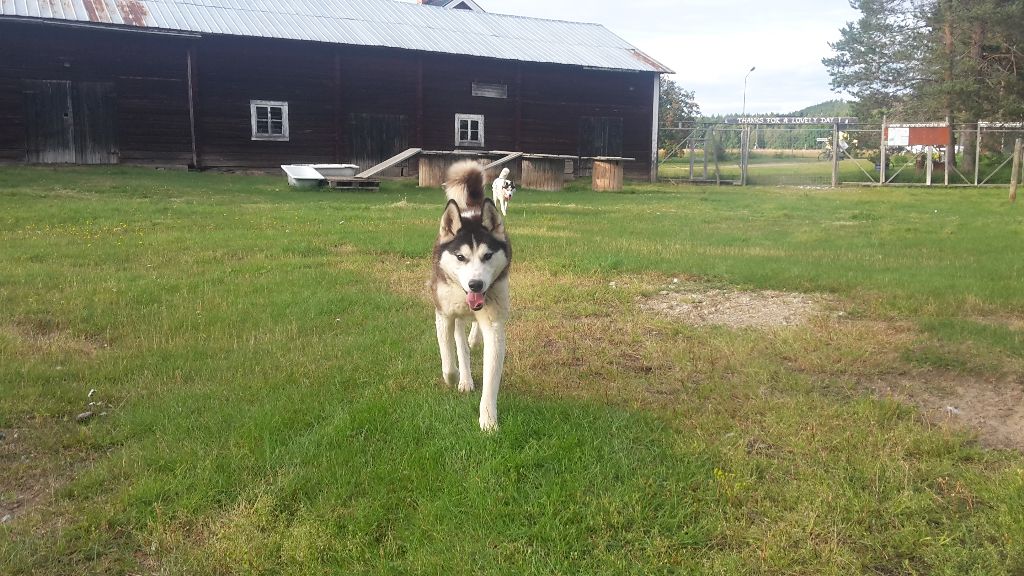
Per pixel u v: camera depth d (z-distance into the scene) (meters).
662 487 3.69
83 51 23.55
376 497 3.56
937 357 5.73
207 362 5.46
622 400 4.87
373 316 6.94
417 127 28.78
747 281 8.70
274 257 9.96
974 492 3.65
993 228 14.12
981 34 32.41
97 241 10.83
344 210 16.12
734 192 26.52
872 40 37.59
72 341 6.00
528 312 7.21
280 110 26.70
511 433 4.14
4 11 22.14
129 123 24.45
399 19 31.44
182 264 9.24
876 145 40.09
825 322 6.87
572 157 26.55
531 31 34.75
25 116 23.11
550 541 3.25
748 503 3.56
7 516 3.43
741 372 5.51
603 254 10.34
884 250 11.20
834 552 3.17
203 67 25.31
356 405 4.54
